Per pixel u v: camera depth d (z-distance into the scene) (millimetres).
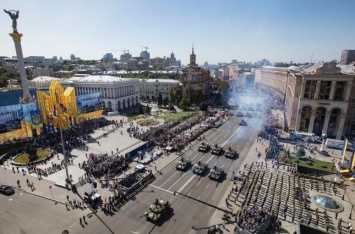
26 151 75938
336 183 62188
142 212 48844
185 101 155375
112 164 66812
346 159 77000
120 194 53375
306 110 100125
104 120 121562
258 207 50438
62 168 66438
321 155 81312
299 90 99938
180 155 79188
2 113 86812
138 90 178375
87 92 157750
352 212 50875
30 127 90438
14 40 94938
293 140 94688
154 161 73875
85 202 51281
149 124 115938
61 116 96688
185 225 45281
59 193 54531
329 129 99562
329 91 94500
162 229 44062
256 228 41875
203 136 98875
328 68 91812
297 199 54562
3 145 81938
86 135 95875
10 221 45188
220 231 43562
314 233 44594
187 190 57500
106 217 46969
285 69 195375
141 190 57219
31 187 56594
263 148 86500
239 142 93125
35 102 100438
